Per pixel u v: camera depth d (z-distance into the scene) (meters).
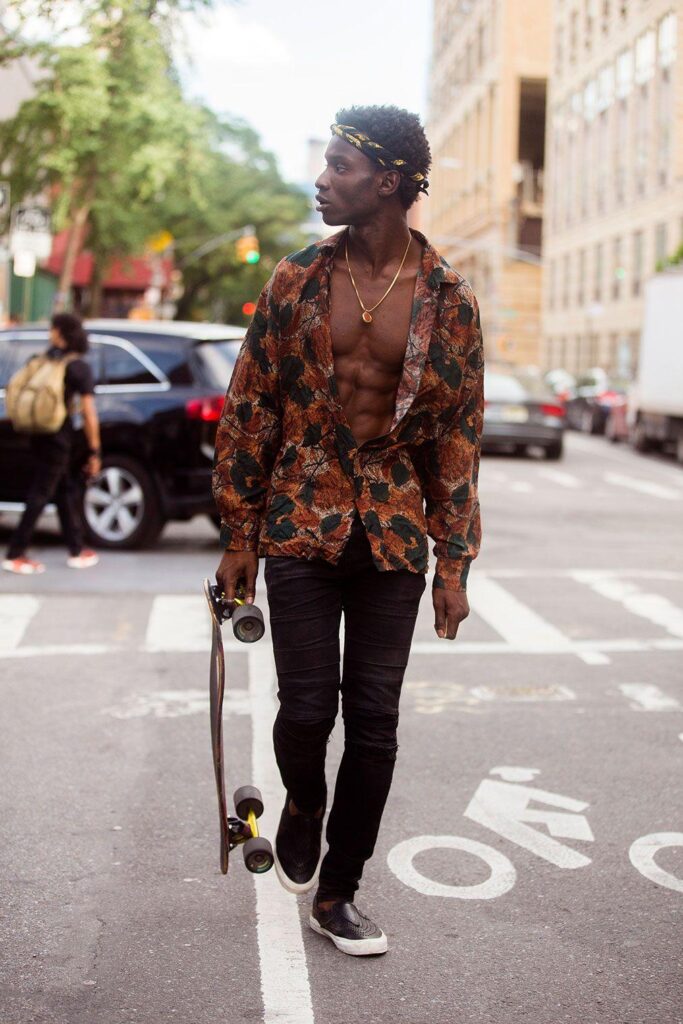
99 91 18.55
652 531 13.48
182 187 23.81
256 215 65.81
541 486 18.56
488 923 3.78
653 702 6.36
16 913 3.79
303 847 3.61
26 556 10.30
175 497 10.81
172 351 10.97
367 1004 3.26
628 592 9.52
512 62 69.38
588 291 54.97
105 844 4.36
